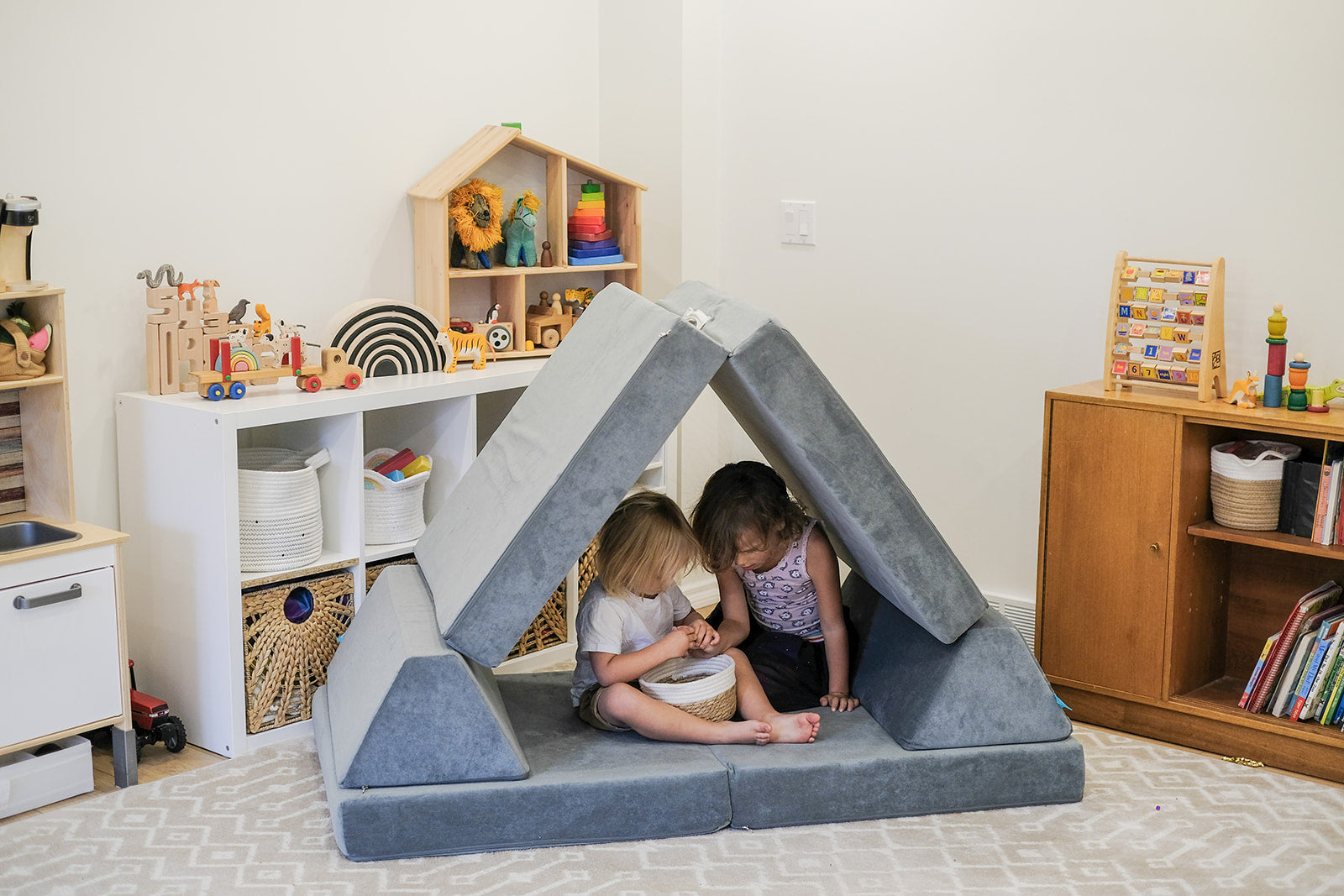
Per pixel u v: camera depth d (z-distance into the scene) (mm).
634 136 3398
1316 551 2334
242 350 2545
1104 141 2773
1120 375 2617
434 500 2887
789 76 3246
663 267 3406
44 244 2424
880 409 3215
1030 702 2176
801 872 1940
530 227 3109
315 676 2568
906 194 3090
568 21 3352
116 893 1876
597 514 1986
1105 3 2732
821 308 3285
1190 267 2684
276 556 2486
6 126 2348
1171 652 2502
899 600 2203
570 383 2229
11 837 2055
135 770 2277
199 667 2459
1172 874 1940
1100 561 2570
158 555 2504
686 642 2266
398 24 2967
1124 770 2359
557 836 2020
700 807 2057
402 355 2828
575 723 2328
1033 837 2062
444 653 1981
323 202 2873
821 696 2441
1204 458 2518
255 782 2285
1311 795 2244
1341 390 2400
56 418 2305
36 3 2367
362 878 1924
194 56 2609
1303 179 2521
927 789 2137
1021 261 2932
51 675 2158
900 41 3045
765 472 2361
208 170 2660
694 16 3271
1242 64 2570
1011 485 3018
